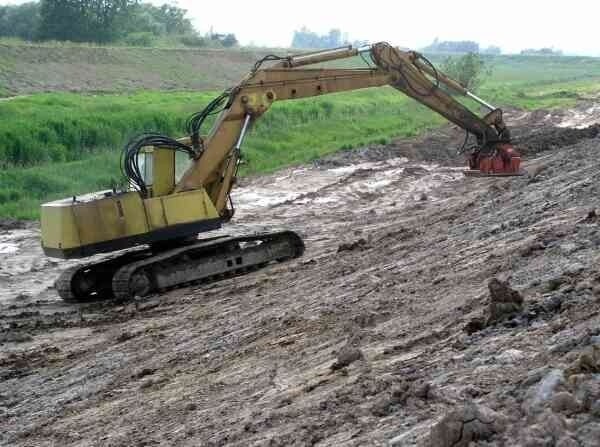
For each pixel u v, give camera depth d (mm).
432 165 31922
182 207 16469
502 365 6281
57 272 19562
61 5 78125
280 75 17656
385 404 6277
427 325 8617
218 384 9102
